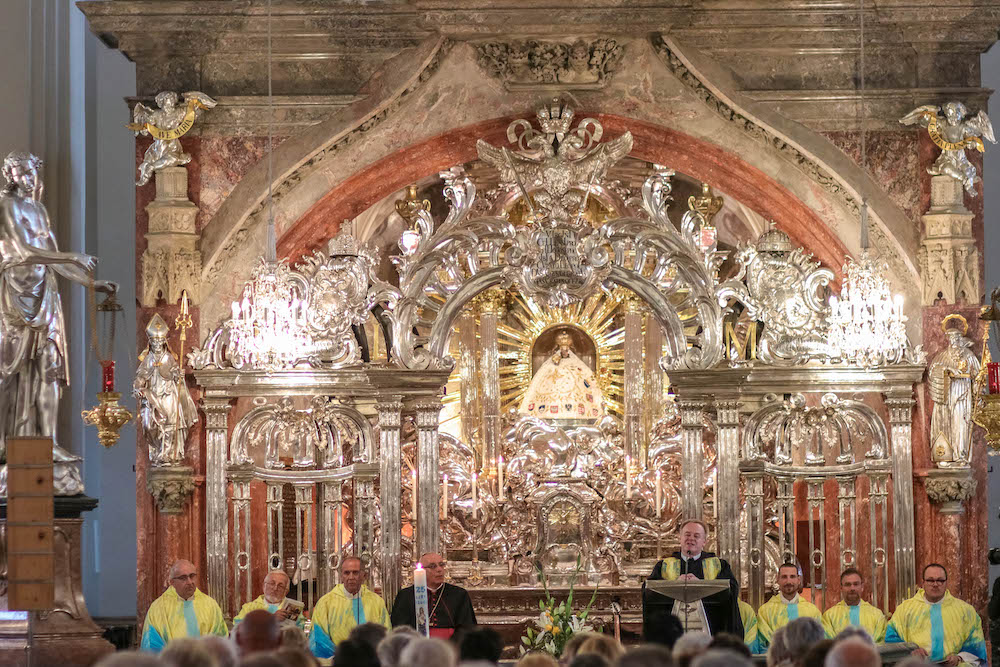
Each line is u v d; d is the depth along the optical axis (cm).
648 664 717
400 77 1702
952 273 1681
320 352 1659
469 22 1684
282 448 1664
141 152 1716
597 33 1695
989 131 1678
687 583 1269
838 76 1730
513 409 1869
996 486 2006
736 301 1781
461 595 1419
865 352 1630
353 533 1673
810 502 1661
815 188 1728
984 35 1722
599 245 1662
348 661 811
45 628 1508
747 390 1666
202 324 1689
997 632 1298
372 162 1723
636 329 1848
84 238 1962
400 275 1667
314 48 1720
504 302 1889
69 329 1778
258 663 700
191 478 1652
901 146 1723
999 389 1445
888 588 1656
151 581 1661
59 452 1554
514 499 1759
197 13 1702
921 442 1684
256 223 1716
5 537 1518
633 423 1830
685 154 1761
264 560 1717
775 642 899
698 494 1658
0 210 1534
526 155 1678
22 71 1708
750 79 1728
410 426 1731
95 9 1703
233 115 1712
